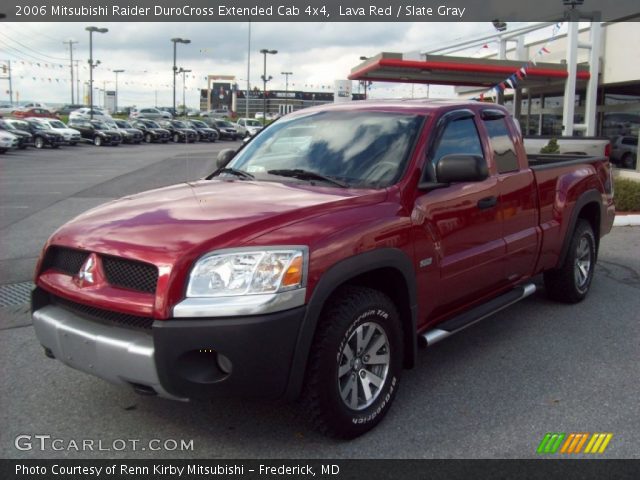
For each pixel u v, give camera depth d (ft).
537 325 17.93
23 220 35.78
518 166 16.55
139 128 165.37
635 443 11.33
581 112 69.21
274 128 16.17
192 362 9.80
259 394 9.99
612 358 15.44
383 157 13.34
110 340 10.14
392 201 12.30
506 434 11.62
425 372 14.56
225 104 434.71
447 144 14.15
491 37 64.13
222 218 10.76
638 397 13.23
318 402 10.64
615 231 32.94
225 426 11.93
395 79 65.57
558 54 70.69
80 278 10.76
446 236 13.35
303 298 10.09
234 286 9.77
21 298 20.31
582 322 18.20
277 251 10.04
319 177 13.33
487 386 13.76
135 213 11.60
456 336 17.06
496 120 16.29
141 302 9.91
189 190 13.32
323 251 10.46
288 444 11.25
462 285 14.07
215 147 147.74
